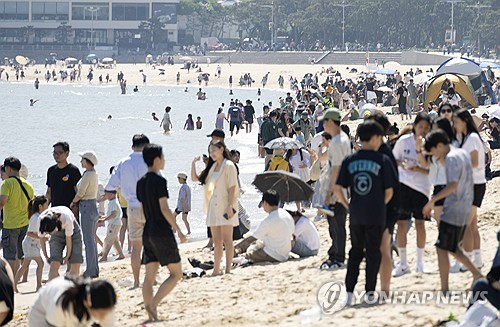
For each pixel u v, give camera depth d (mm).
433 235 28391
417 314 18938
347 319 19344
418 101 86562
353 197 19766
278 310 21828
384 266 20562
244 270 26906
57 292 16984
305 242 29000
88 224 29062
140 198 21969
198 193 52031
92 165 29125
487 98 89438
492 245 25953
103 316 16531
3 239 29453
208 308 22906
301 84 179375
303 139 51688
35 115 131375
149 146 21891
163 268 29719
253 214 43906
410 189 22891
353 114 80688
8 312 18781
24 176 33812
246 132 92500
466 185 20094
